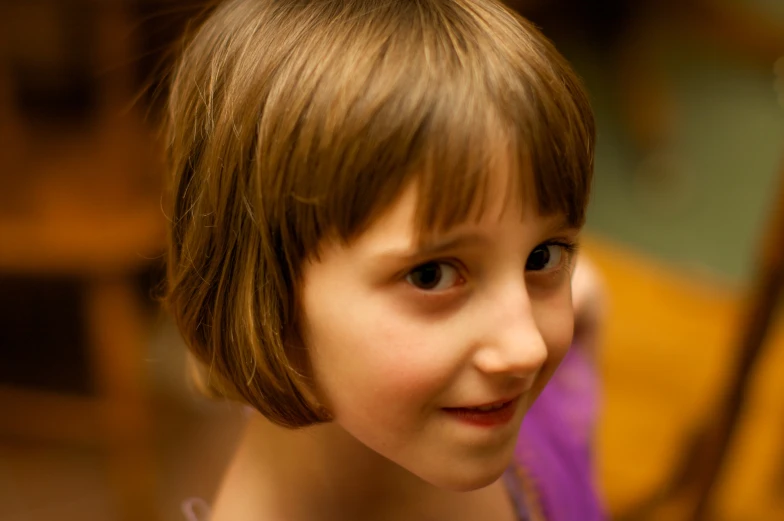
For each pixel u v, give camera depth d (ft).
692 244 5.31
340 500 1.52
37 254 3.06
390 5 1.18
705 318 3.14
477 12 1.19
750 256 5.18
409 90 1.07
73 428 3.69
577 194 1.18
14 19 3.33
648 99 6.06
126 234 3.10
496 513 1.73
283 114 1.13
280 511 1.51
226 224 1.24
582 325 2.09
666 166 5.90
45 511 3.83
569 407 2.07
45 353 4.50
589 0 6.27
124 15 2.97
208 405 3.89
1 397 3.71
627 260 3.51
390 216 1.08
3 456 4.14
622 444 2.60
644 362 2.91
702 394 2.75
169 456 4.02
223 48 1.27
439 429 1.20
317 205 1.10
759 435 2.69
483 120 1.07
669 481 2.46
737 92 6.30
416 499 1.59
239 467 1.58
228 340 1.31
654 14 6.09
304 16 1.20
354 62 1.10
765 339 2.23
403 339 1.13
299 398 1.25
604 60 6.45
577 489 2.04
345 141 1.07
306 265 1.16
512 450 1.27
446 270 1.13
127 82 3.08
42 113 3.70
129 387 3.38
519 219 1.12
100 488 3.96
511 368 1.13
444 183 1.05
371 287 1.12
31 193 3.25
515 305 1.13
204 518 1.77
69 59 3.60
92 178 3.32
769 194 5.63
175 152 1.38
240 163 1.19
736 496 2.51
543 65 1.16
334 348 1.18
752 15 5.88
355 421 1.23
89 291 3.23
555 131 1.12
